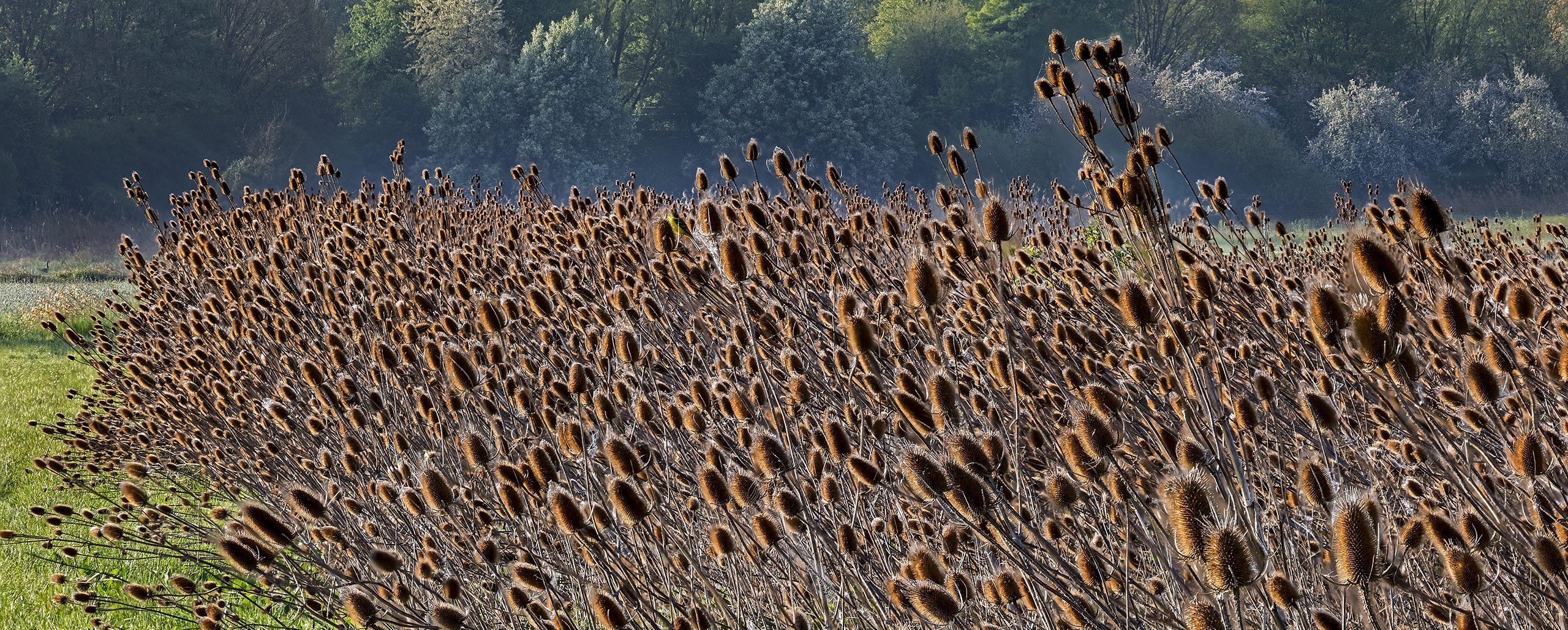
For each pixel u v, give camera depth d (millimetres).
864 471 7977
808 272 14039
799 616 8789
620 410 11141
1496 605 8180
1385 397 7484
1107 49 7672
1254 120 175375
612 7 198875
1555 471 7711
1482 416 8258
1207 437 7789
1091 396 8047
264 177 151500
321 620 12234
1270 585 6090
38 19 144750
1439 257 9742
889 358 11133
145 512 15703
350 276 17688
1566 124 168500
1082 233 18328
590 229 17125
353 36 189375
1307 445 9531
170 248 27984
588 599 8352
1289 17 197375
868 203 20562
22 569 18438
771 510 8914
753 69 173875
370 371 15031
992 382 10469
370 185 27891
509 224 24125
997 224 9023
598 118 165500
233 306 19203
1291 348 11055
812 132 170625
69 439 24375
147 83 148250
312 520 11531
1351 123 168625
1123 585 7879
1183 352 7508
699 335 13758
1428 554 7914
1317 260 19172
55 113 147500
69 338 24953
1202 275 8117
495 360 12180
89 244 123875
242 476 18141
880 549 9453
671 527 10750
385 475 13977
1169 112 168875
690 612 9172
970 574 7551
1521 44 195625
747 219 12117
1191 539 5820
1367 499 6043
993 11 192125
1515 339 10594
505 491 8812
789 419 10367
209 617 12359
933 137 11078
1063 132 169500
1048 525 8352
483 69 168500
